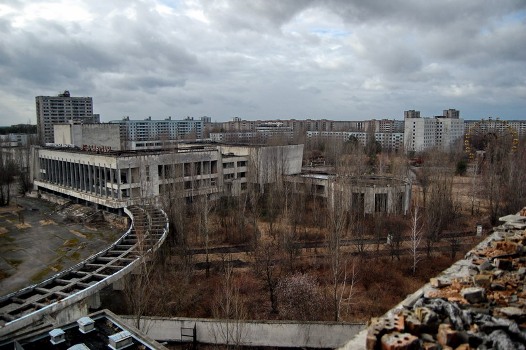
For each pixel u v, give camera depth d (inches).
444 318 395.5
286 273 1680.6
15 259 1952.5
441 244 2116.1
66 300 1173.1
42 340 712.4
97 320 764.6
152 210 2335.1
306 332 1126.4
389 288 1589.6
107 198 2647.6
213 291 1531.7
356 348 368.5
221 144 3823.8
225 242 2148.1
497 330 365.7
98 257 1553.9
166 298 1423.5
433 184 2596.0
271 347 1139.9
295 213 2294.5
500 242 607.5
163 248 1804.9
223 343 1139.3
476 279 484.7
